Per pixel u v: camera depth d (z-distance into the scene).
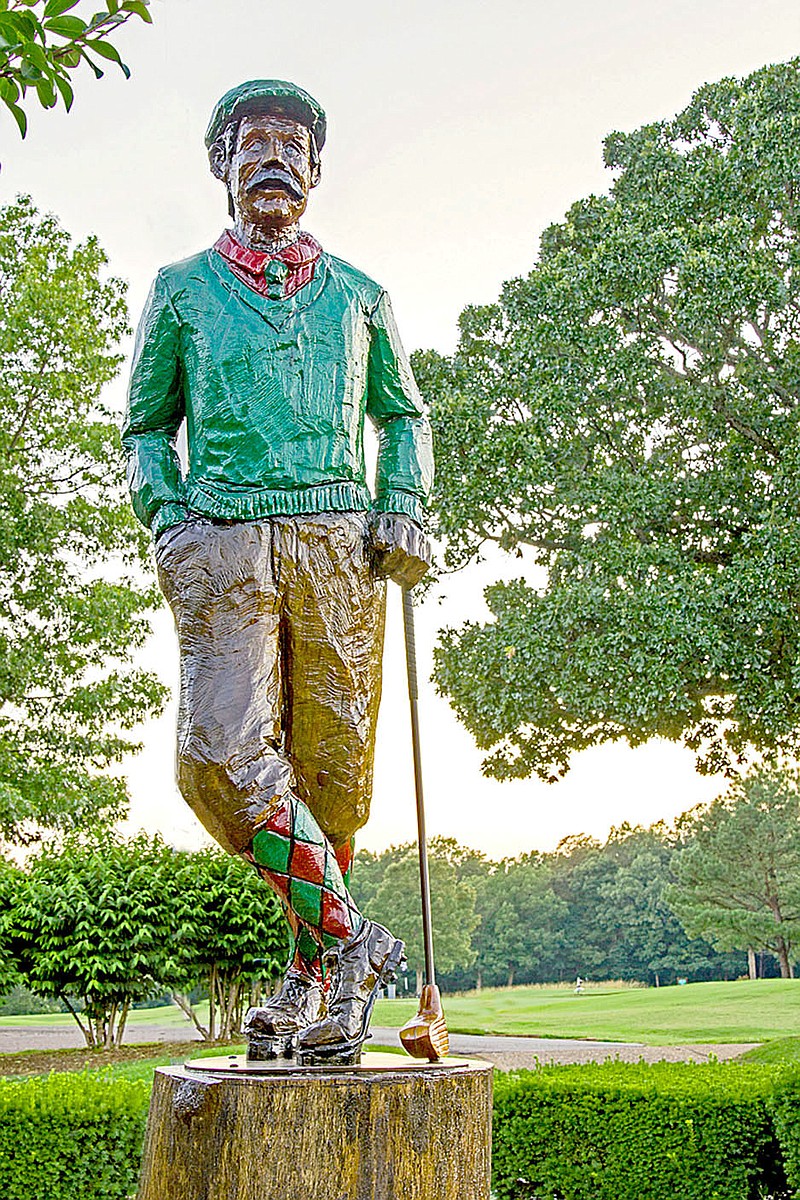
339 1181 2.65
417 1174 2.71
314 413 3.34
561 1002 30.53
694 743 14.54
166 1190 2.71
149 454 3.44
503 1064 13.16
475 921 57.22
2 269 18.97
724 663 12.21
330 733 3.29
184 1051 11.31
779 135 13.88
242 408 3.30
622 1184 7.05
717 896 39.38
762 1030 19.02
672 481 13.66
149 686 18.34
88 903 11.24
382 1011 19.25
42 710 18.05
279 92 3.46
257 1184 2.61
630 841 62.50
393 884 46.66
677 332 14.02
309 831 3.08
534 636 13.11
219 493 3.27
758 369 13.68
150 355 3.44
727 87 15.34
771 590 12.17
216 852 12.22
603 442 14.30
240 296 3.39
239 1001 12.08
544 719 13.77
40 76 3.20
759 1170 7.01
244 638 3.17
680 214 14.34
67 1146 6.46
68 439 18.11
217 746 3.06
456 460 14.09
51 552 17.73
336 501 3.34
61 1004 13.12
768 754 14.25
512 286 15.26
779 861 38.16
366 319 3.56
